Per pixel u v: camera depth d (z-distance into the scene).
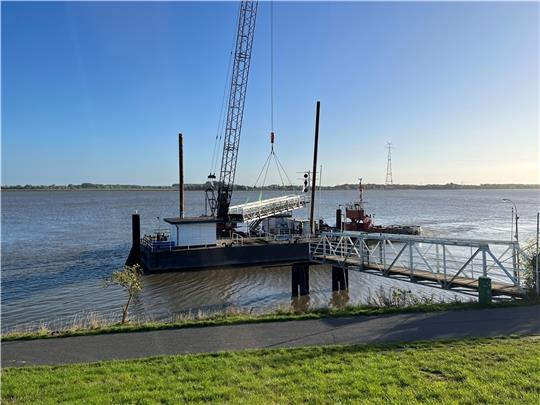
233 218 49.66
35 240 56.91
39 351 12.04
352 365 9.75
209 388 8.73
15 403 8.34
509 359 9.76
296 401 7.97
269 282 33.16
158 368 10.13
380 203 166.75
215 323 14.19
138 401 8.23
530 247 18.55
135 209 127.69
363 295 28.11
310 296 28.52
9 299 27.59
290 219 51.56
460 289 19.22
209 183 53.97
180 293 29.59
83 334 13.48
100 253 46.16
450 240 19.50
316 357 10.51
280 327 13.70
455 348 10.85
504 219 88.75
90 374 9.88
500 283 18.80
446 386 8.36
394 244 52.00
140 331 13.69
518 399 7.70
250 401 8.02
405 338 12.23
